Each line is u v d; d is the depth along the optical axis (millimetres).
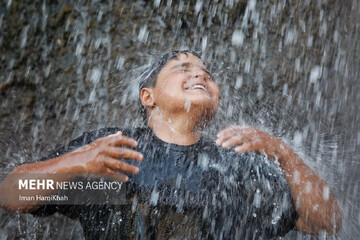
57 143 3369
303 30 3928
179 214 1722
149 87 1963
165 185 1757
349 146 3713
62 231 3047
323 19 3975
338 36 3979
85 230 1771
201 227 1728
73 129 3426
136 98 3475
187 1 3768
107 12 3598
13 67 3320
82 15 3539
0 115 3248
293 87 3828
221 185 1801
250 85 3750
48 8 3438
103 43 3578
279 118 3717
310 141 3699
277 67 3840
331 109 3814
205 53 3754
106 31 3590
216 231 1743
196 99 1840
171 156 1828
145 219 1712
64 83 3463
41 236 2990
